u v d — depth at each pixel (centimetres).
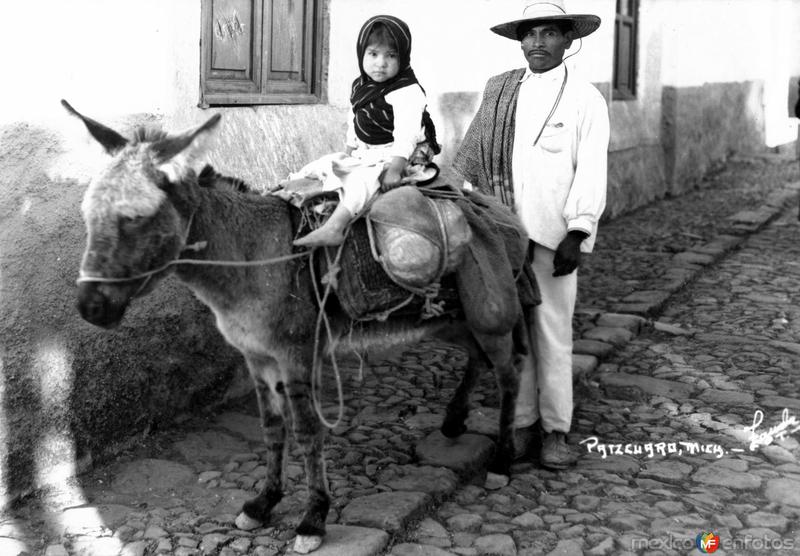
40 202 372
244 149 491
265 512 356
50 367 379
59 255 381
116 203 278
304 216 337
